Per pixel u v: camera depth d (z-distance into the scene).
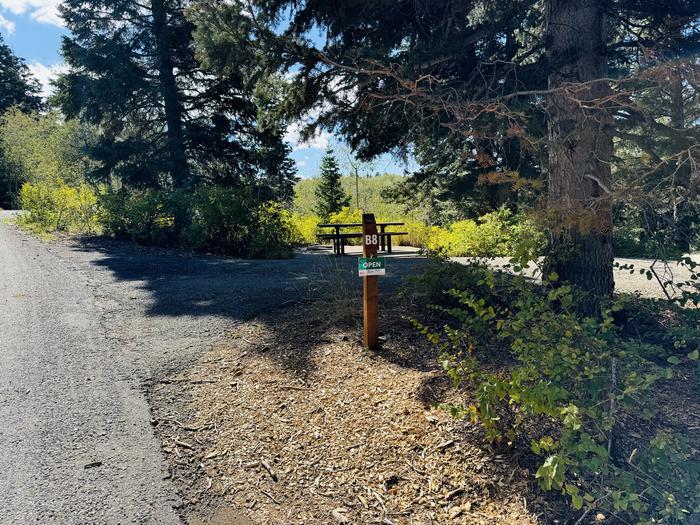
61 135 28.69
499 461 2.57
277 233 11.41
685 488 1.89
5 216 19.91
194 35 6.41
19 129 31.31
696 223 3.52
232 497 2.51
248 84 6.61
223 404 3.50
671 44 4.21
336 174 31.92
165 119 16.78
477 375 2.56
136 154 16.19
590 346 2.57
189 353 4.51
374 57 5.00
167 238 12.35
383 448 2.82
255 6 6.27
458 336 3.07
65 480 2.62
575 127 3.97
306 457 2.82
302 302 6.06
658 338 3.93
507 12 5.25
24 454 2.87
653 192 2.95
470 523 2.25
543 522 2.19
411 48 5.82
